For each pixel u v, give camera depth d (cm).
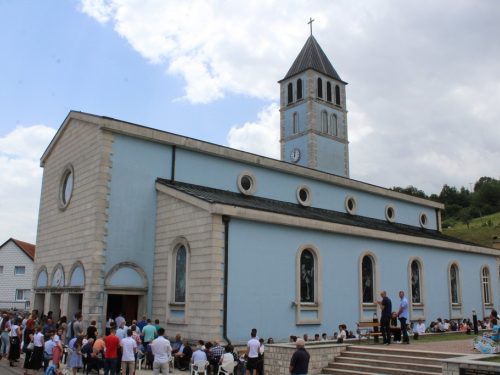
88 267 2202
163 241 2327
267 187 2909
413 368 1523
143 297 2288
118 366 1766
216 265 2055
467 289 3619
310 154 4228
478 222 10344
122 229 2288
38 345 1752
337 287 2614
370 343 1991
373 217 3575
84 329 2119
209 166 2664
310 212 2950
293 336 2178
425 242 3253
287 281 2355
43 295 2748
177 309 2177
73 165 2545
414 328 3077
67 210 2527
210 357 1823
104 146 2302
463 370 1223
